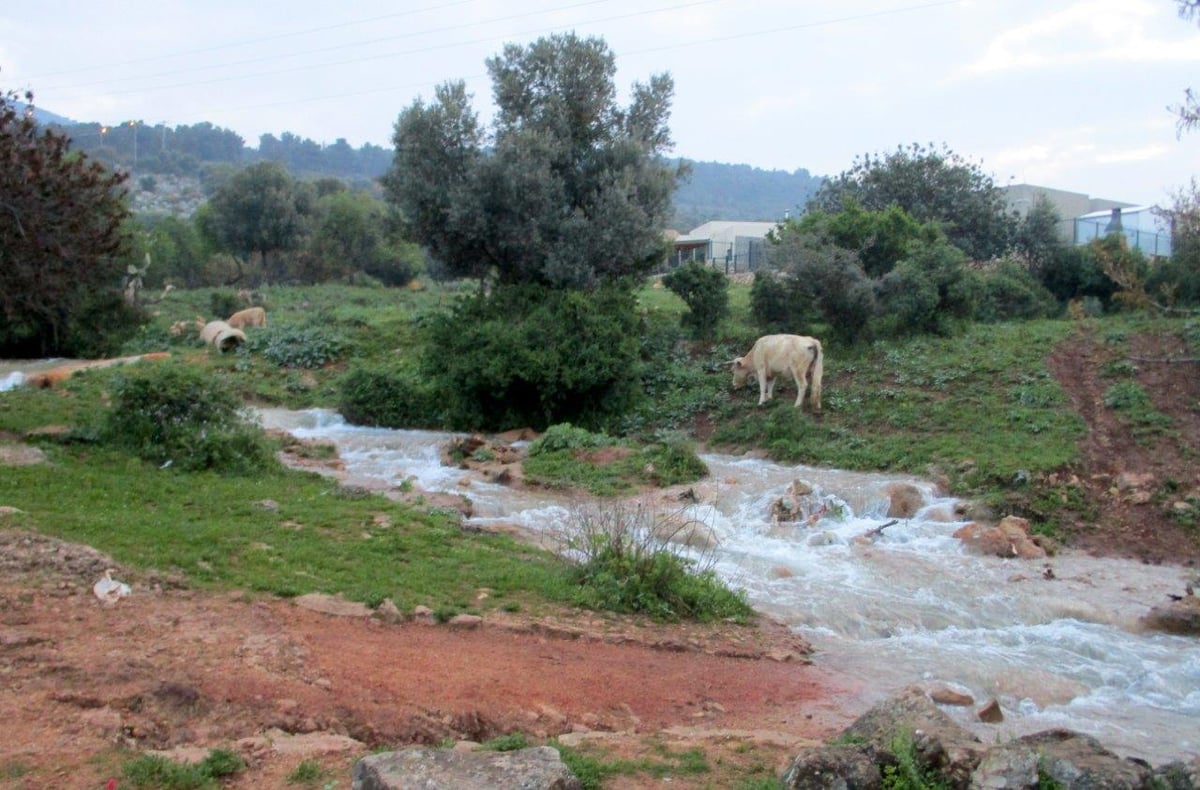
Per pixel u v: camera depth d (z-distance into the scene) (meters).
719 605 10.72
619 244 24.06
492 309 23.39
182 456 14.73
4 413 18.28
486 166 23.48
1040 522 14.88
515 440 21.30
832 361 22.62
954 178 38.06
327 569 10.16
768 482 16.72
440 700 7.30
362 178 164.88
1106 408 18.25
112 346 30.23
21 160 15.55
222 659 7.44
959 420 18.80
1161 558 13.85
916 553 13.78
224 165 127.94
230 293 41.38
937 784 5.25
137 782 5.49
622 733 7.14
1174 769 5.25
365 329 29.81
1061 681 9.31
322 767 5.92
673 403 22.12
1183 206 28.06
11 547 9.20
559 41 25.23
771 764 6.30
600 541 11.18
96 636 7.63
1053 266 30.20
